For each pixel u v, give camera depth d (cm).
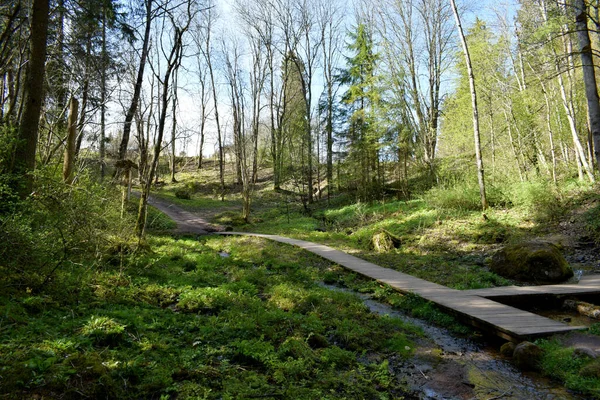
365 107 2388
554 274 830
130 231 1020
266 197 3105
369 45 2208
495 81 1620
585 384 389
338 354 462
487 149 1736
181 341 453
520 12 1436
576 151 1407
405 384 411
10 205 524
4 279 480
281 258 1174
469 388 404
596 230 1061
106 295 573
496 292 722
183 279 772
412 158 2117
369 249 1358
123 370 342
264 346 451
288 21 2689
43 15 705
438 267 1016
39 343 354
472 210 1517
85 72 1228
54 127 1069
